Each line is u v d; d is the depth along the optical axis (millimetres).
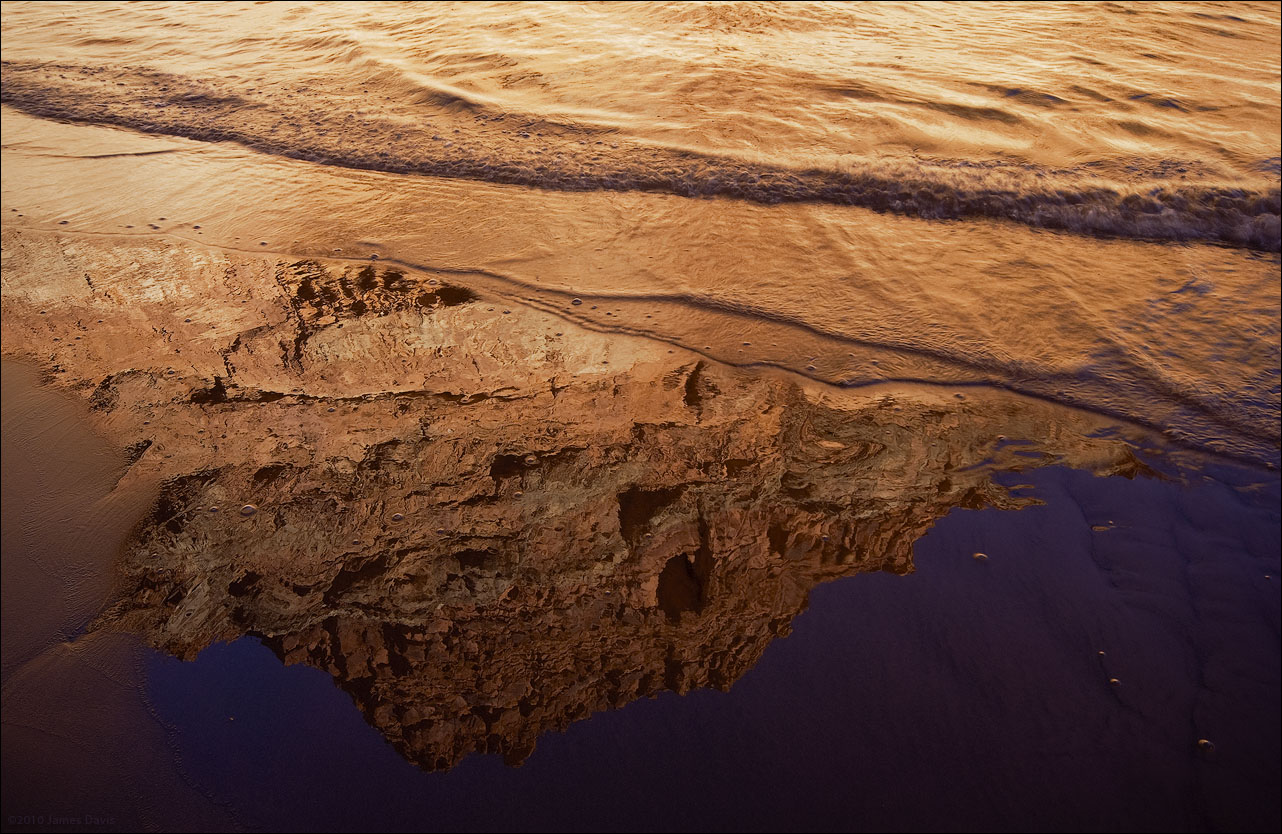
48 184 5062
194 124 5832
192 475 2902
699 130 5242
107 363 3463
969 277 3961
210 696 2215
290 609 2430
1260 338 3533
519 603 2426
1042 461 2932
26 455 3012
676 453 2939
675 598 2439
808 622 2377
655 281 3943
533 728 2115
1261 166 4723
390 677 2240
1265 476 2855
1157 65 6297
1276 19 7379
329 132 5559
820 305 3752
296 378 3348
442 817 1950
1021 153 4938
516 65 6371
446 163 5078
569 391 3244
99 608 2461
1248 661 2240
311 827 1940
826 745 2068
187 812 1981
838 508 2727
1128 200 4477
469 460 2916
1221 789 1949
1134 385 3277
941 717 2125
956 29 7094
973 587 2471
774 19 7258
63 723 2168
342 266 4109
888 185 4641
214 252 4270
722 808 1941
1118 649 2283
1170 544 2602
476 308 3770
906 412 3156
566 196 4695
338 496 2791
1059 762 2016
